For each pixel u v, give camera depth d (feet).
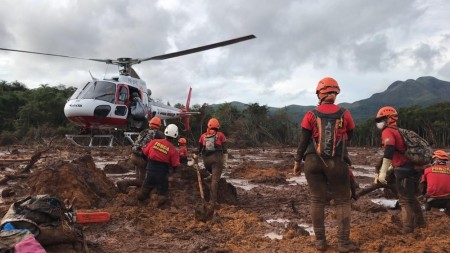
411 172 19.13
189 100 105.29
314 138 17.02
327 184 17.70
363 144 208.85
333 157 16.65
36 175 26.40
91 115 70.18
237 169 49.34
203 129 175.11
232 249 17.56
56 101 156.66
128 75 75.56
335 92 17.13
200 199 27.45
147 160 27.66
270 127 181.78
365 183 41.09
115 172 45.01
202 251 17.26
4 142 128.36
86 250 15.88
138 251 17.43
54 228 14.74
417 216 20.24
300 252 16.92
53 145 94.27
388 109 19.63
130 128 75.56
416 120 203.72
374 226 19.99
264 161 69.67
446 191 22.91
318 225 17.17
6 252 13.33
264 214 25.17
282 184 39.42
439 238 18.16
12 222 14.28
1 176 40.09
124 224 21.45
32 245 13.26
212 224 21.59
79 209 23.75
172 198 26.48
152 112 82.28
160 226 21.18
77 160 28.22
